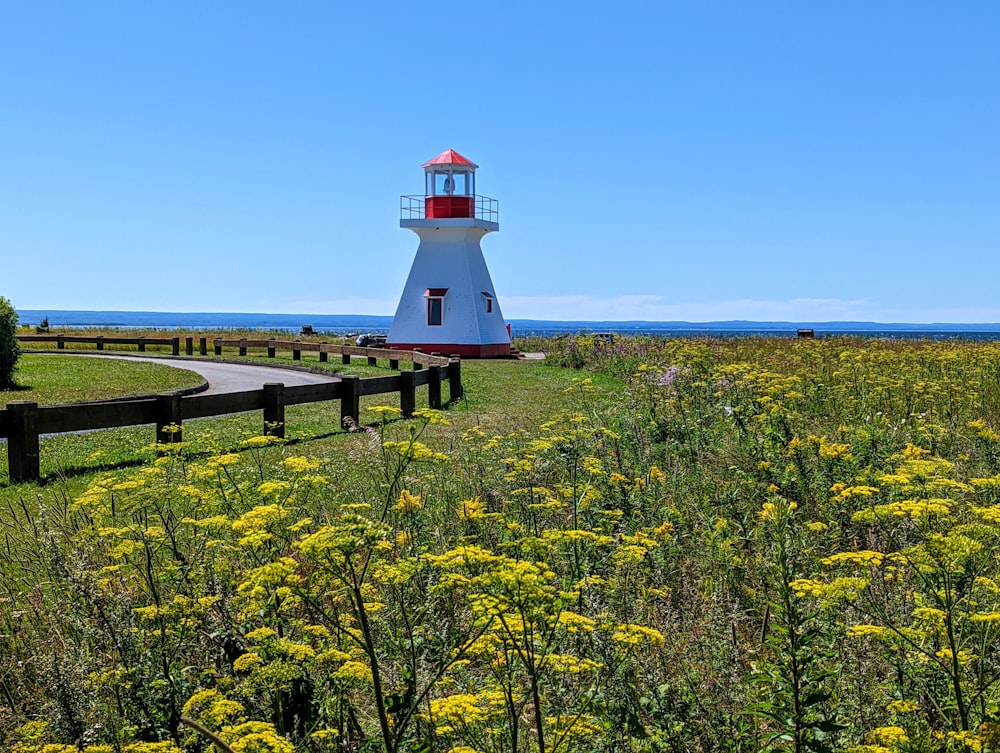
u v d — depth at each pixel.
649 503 7.37
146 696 3.75
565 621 3.59
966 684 3.93
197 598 4.27
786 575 3.96
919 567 3.98
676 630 5.06
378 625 4.42
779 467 8.45
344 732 3.85
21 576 5.94
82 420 11.64
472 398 20.47
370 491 8.13
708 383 12.69
